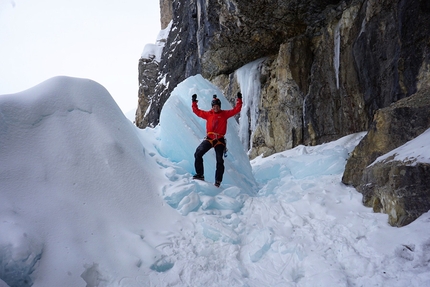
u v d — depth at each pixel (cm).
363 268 242
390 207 310
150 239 288
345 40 754
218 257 280
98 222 277
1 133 283
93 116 353
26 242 220
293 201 393
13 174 268
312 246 284
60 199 275
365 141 423
